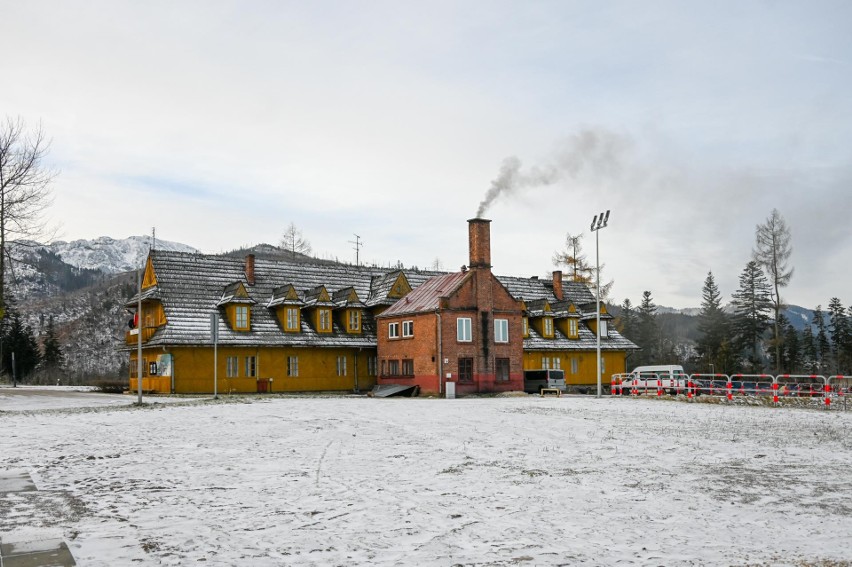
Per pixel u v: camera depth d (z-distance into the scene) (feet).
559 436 70.74
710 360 273.54
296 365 180.24
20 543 31.30
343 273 207.31
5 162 137.28
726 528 35.27
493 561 29.48
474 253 170.91
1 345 275.18
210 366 168.66
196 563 28.76
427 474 49.06
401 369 175.63
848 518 37.42
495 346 169.89
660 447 63.05
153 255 179.73
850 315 318.86
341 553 30.42
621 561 29.63
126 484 44.91
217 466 51.80
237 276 189.16
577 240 287.69
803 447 63.62
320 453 58.49
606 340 223.10
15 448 60.23
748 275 276.21
